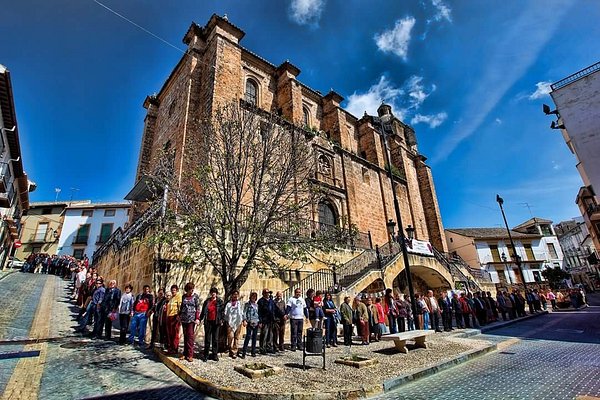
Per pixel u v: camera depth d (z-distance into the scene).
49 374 5.66
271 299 8.68
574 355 7.51
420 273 19.66
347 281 13.95
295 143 10.10
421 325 12.66
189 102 17.91
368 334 10.18
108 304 9.01
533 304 20.56
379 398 5.13
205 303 7.46
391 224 15.39
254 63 22.03
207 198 9.10
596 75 19.39
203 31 20.86
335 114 25.66
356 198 23.06
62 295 15.55
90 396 4.84
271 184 9.55
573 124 19.47
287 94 21.86
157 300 8.72
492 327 13.80
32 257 27.25
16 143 21.77
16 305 11.70
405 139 34.16
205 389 5.21
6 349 6.96
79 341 8.27
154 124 23.88
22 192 28.69
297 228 10.02
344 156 23.12
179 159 16.19
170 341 7.50
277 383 5.50
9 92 17.89
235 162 9.52
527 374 6.03
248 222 9.02
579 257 46.97
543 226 44.59
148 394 5.03
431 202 30.88
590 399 4.40
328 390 5.14
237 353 7.75
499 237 41.72
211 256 9.94
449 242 44.94
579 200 28.77
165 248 9.88
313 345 6.78
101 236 38.16
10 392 4.76
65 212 38.38
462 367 7.08
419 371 6.36
